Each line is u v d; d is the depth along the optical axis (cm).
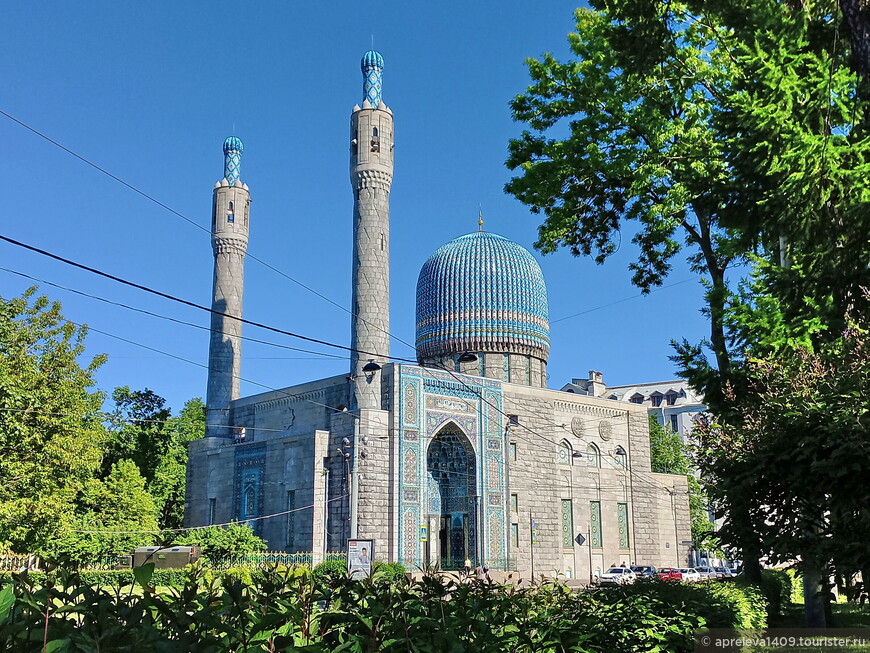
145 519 4984
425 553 5694
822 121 1469
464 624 655
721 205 1662
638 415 7069
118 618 513
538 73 2869
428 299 7038
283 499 5506
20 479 3103
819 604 2267
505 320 6850
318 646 514
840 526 1266
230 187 6750
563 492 6412
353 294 5612
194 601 578
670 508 7112
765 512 1414
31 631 471
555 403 6506
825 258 1466
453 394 5719
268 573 724
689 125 2459
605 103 2731
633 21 1806
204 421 7812
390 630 609
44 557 604
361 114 5816
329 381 5794
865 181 1381
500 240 7181
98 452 3803
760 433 1385
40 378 3444
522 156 2923
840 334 1449
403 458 5334
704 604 1442
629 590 1264
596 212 2922
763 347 1838
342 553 5069
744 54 1691
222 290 6631
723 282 2319
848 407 1265
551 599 994
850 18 1412
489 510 5734
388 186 5809
